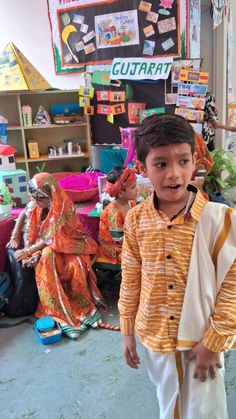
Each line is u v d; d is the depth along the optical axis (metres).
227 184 4.00
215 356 0.95
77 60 3.84
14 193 2.99
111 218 2.47
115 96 3.64
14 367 1.96
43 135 3.88
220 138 4.61
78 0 3.65
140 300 1.08
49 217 2.40
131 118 3.64
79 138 3.92
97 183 3.03
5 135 3.60
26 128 3.63
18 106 3.65
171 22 3.37
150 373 1.11
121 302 1.15
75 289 2.38
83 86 3.66
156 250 1.00
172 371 1.02
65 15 3.77
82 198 2.92
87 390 1.77
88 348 2.08
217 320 0.93
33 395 1.76
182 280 0.97
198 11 3.71
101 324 2.27
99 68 3.69
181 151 0.89
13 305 2.40
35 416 1.63
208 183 3.45
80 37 3.76
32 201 2.54
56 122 3.71
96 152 3.84
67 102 3.86
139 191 2.57
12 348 2.12
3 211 2.77
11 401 1.73
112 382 1.81
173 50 3.43
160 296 1.00
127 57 3.59
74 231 2.46
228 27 4.79
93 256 2.57
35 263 2.38
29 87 3.47
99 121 3.76
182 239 0.96
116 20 3.55
